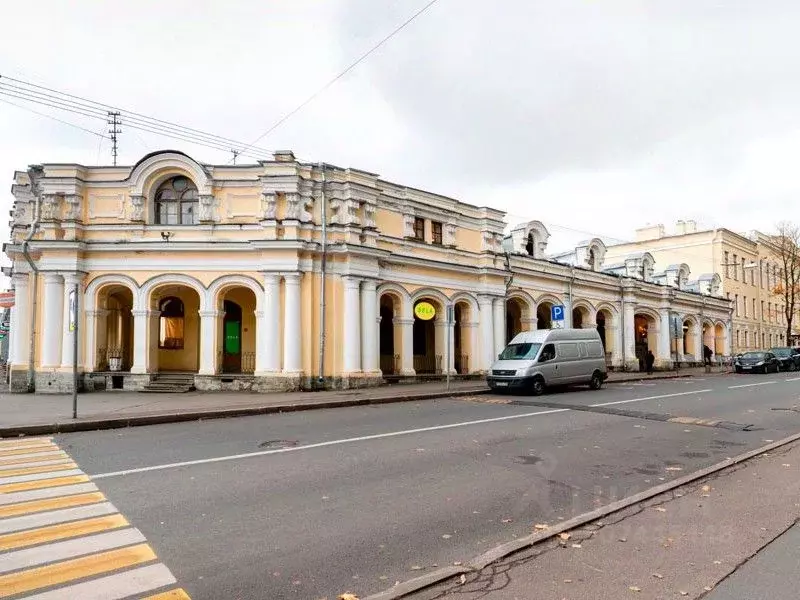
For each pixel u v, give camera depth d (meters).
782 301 54.69
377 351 20.89
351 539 5.23
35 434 11.16
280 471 7.83
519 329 29.22
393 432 11.11
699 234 46.53
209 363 19.31
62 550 4.92
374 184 21.14
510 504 6.38
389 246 21.67
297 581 4.33
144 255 19.52
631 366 33.03
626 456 9.02
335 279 20.14
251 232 19.55
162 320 22.38
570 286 29.78
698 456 9.05
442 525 5.65
